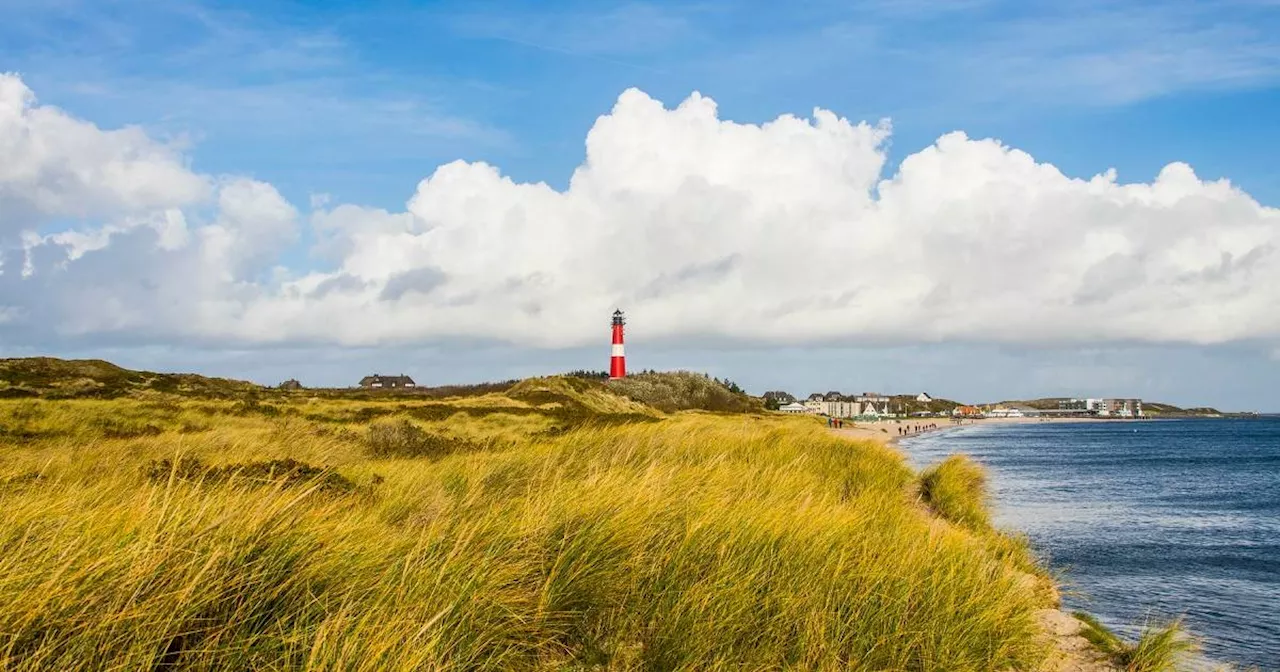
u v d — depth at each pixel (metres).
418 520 7.64
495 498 8.58
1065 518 22.19
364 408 31.69
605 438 15.03
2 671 3.54
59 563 4.21
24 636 3.75
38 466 9.20
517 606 5.41
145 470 9.38
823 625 5.55
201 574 4.29
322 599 4.67
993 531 14.01
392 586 4.94
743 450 15.48
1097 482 37.28
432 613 4.78
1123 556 16.53
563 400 43.88
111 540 4.66
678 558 6.19
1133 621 10.95
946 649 5.81
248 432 17.22
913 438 108.00
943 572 7.11
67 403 26.22
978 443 96.69
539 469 11.10
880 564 6.86
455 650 4.62
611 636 5.50
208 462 10.80
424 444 18.45
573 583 5.80
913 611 6.19
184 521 5.05
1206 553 17.45
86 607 3.97
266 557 4.86
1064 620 8.59
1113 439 119.50
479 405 36.28
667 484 8.47
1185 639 9.94
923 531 9.34
